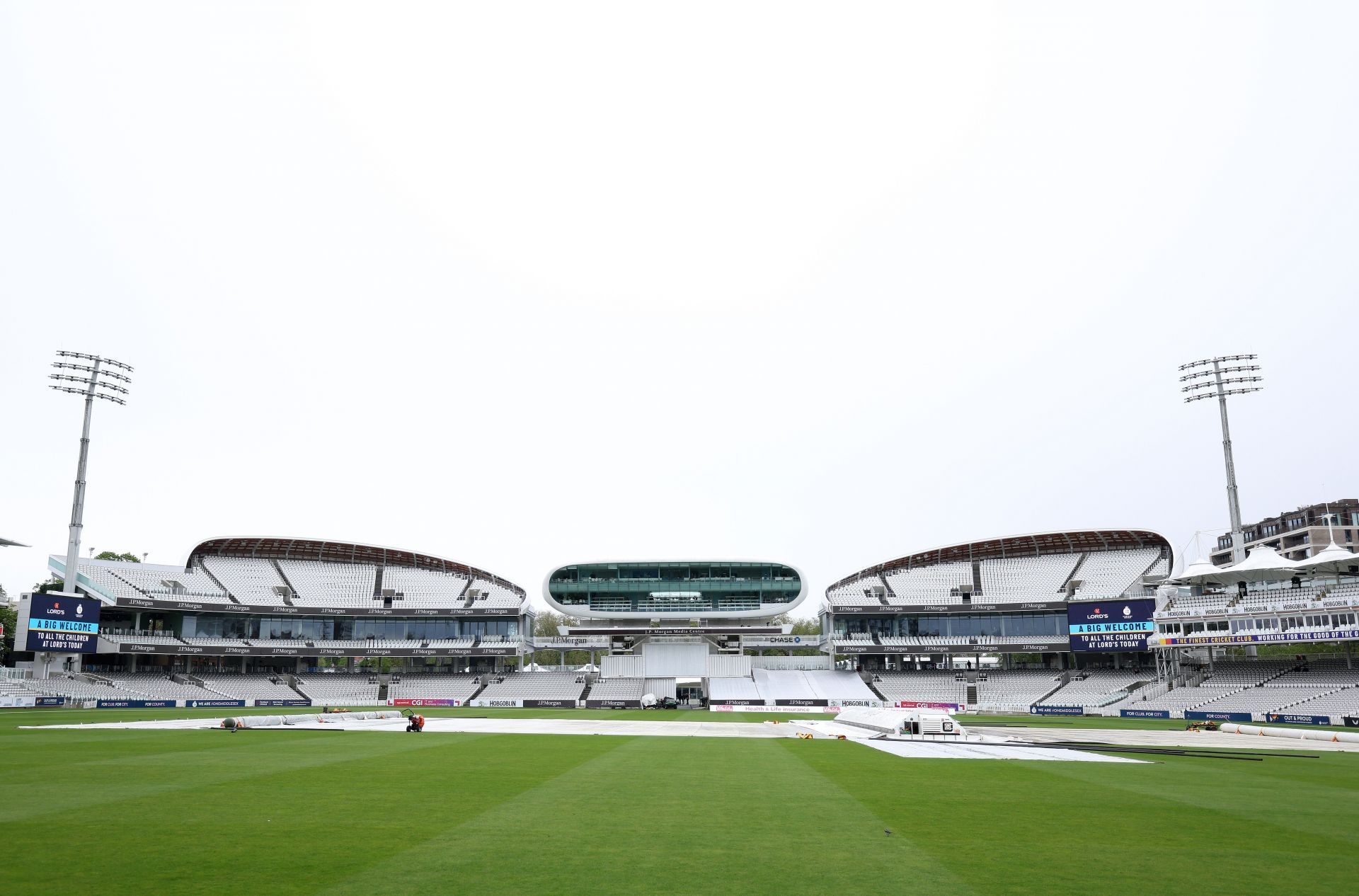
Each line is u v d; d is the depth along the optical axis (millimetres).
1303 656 81125
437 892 12172
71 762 29922
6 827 16938
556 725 58531
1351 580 79688
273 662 111500
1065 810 19984
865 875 13250
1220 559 170500
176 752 34250
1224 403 88125
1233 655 96688
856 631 113062
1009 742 43688
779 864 14000
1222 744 42875
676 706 94938
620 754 34969
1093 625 88000
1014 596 110250
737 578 113875
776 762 32062
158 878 12844
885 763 31641
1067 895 12141
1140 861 14422
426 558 124688
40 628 81938
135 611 100375
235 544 115438
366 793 22266
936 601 111938
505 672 109438
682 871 13508
